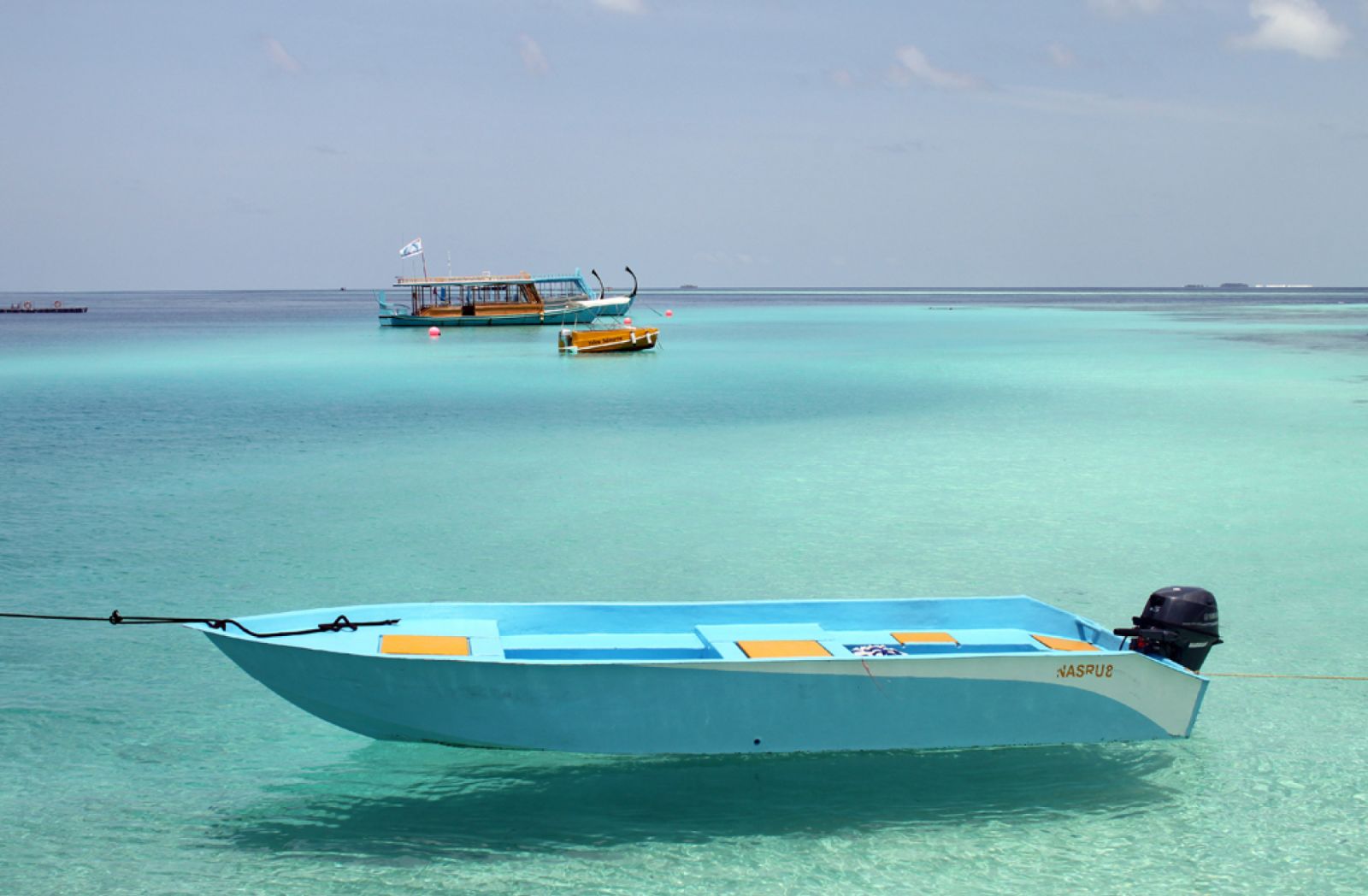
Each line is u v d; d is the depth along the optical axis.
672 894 6.96
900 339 74.38
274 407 33.31
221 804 8.12
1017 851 7.49
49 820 7.84
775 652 8.87
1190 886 7.06
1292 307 148.50
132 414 31.48
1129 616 12.09
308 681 8.20
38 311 157.38
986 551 14.84
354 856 7.42
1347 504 17.72
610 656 9.28
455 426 28.41
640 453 23.59
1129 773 8.59
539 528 16.36
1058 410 31.28
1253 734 9.23
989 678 8.18
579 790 8.36
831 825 7.83
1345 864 7.30
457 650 8.95
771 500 18.36
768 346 65.81
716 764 8.63
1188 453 23.06
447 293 85.38
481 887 7.05
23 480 20.33
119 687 10.24
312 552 14.87
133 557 14.62
